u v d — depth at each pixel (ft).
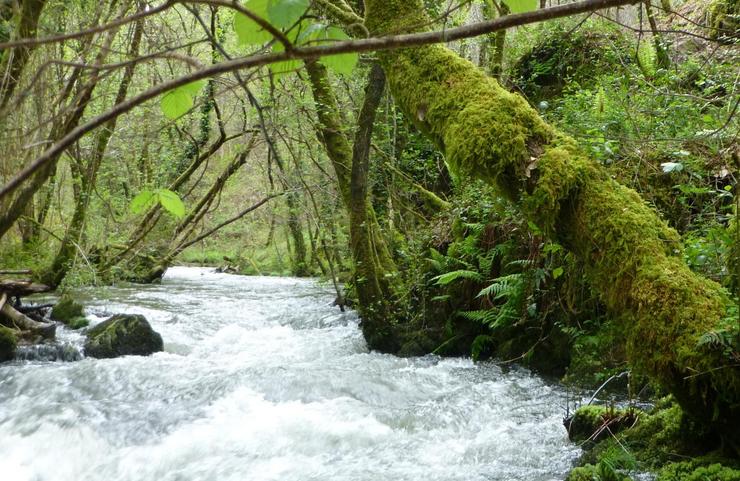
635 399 14.06
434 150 29.71
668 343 8.74
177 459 13.75
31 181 6.72
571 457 12.28
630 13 30.40
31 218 29.94
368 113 21.42
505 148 9.98
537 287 17.29
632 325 9.28
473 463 12.63
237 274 60.34
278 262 60.75
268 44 3.41
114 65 3.30
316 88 24.30
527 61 29.40
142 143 32.71
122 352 22.86
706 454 9.64
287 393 17.61
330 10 12.27
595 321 16.25
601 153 13.70
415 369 19.92
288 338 25.53
